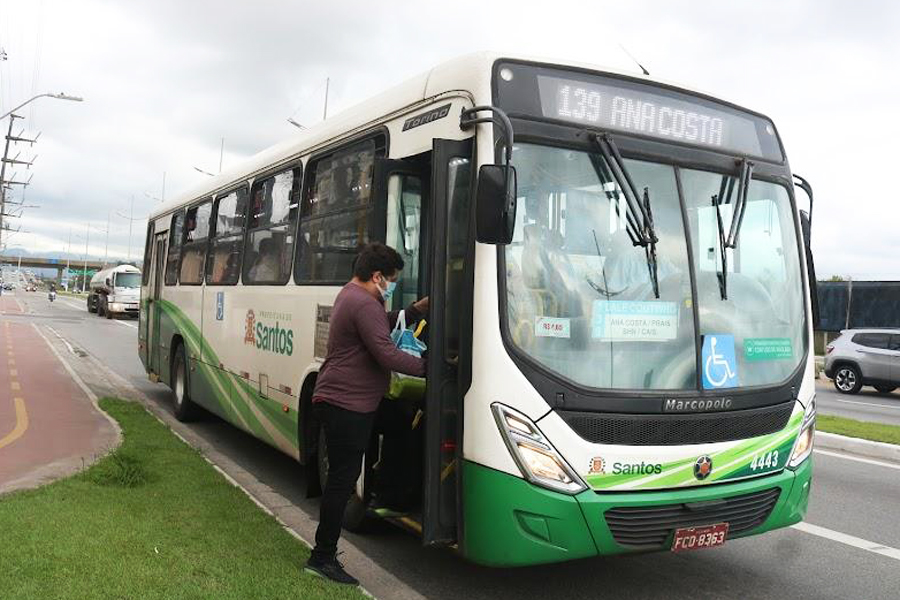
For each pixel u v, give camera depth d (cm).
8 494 607
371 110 600
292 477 800
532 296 443
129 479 662
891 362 2064
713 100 529
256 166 852
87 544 495
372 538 607
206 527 555
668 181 492
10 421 962
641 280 467
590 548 430
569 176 464
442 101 498
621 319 457
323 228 664
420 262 528
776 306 519
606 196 470
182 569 466
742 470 470
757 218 526
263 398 777
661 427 448
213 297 961
